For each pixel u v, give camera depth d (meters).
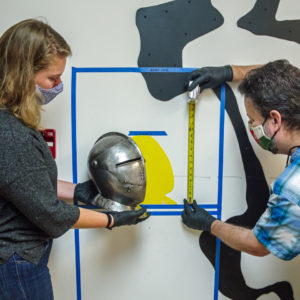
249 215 1.11
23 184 0.59
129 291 1.14
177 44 1.03
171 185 1.08
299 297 1.16
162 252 1.12
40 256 0.72
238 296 1.15
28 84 0.61
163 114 1.05
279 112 0.70
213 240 1.12
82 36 1.01
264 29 1.03
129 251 1.12
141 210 0.92
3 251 0.66
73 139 1.06
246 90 0.77
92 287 1.14
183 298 1.15
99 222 0.79
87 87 1.03
